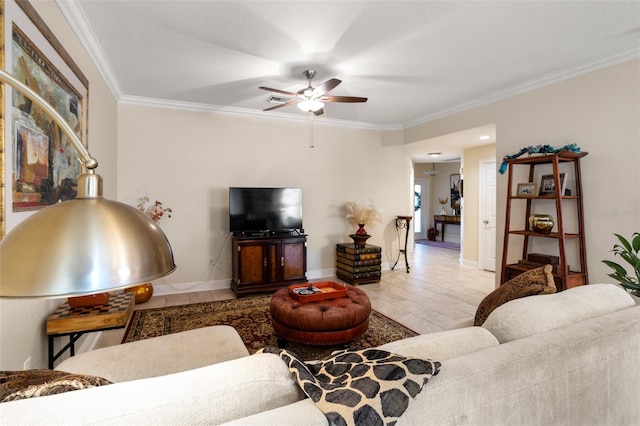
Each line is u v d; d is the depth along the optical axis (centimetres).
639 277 225
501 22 246
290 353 94
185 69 330
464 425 87
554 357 104
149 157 429
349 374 85
